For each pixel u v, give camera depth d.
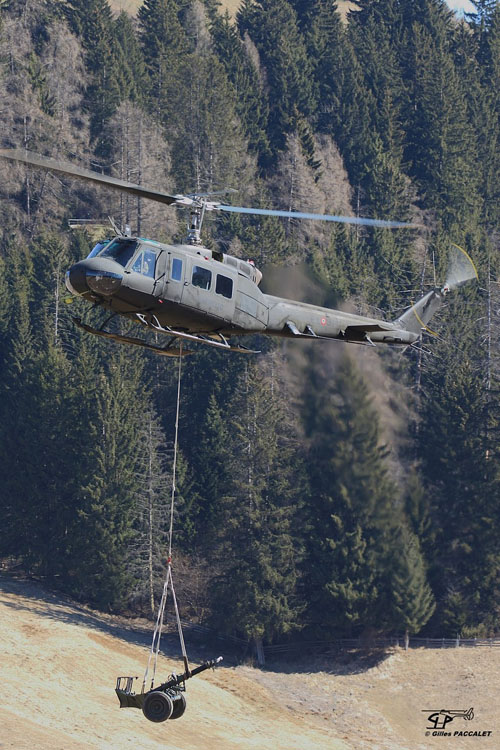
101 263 85.38
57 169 76.44
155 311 88.25
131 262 86.06
